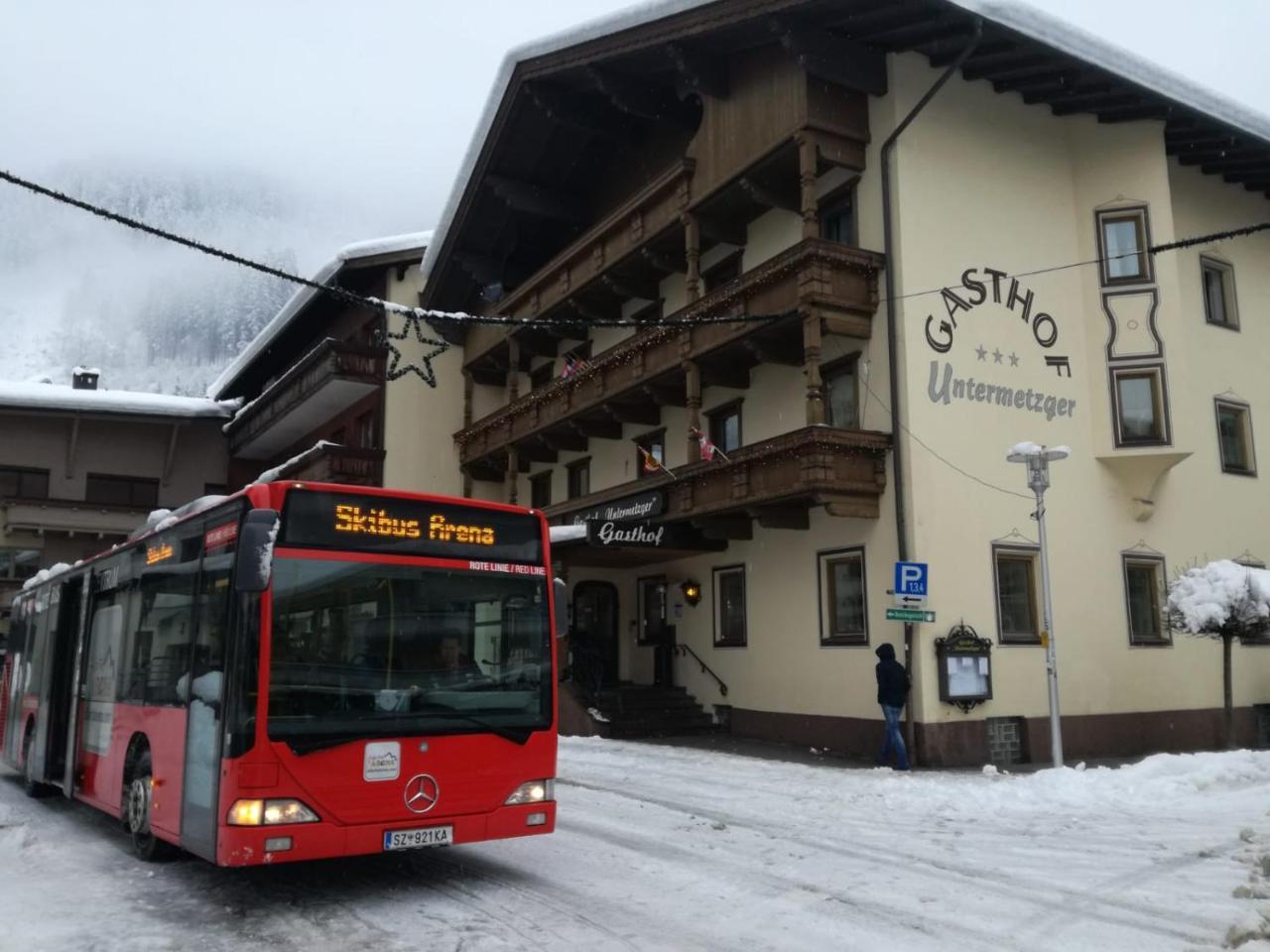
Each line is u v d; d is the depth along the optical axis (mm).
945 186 17875
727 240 20750
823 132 17500
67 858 9406
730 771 15234
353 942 6680
